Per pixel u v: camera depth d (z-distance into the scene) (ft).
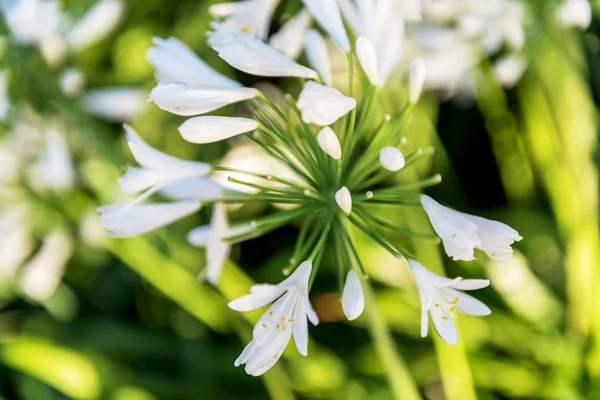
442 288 2.17
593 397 2.74
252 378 2.93
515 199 3.04
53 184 2.77
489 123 2.93
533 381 2.76
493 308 2.84
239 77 2.93
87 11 2.74
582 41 2.76
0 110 2.70
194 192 2.25
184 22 2.90
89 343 3.04
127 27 3.08
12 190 2.80
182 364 3.00
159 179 2.20
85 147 2.76
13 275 2.99
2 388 2.99
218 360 2.96
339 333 2.95
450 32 2.68
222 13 2.33
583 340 2.75
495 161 3.15
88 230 2.83
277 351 2.12
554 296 2.85
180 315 3.05
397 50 2.25
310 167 2.19
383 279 2.79
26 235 2.89
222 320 2.84
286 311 2.13
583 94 2.71
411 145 2.74
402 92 2.73
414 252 2.76
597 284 2.73
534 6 2.65
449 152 3.19
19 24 2.68
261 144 2.17
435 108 2.80
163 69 2.21
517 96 2.83
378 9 2.25
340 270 2.18
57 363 2.91
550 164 2.77
